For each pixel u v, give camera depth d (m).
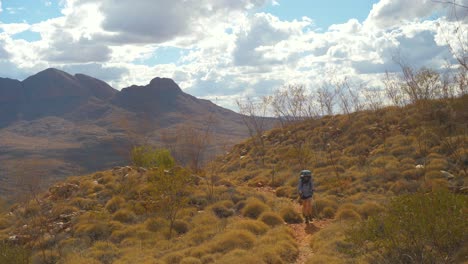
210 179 22.94
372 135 27.14
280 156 29.25
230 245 11.98
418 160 20.38
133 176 20.53
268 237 12.37
